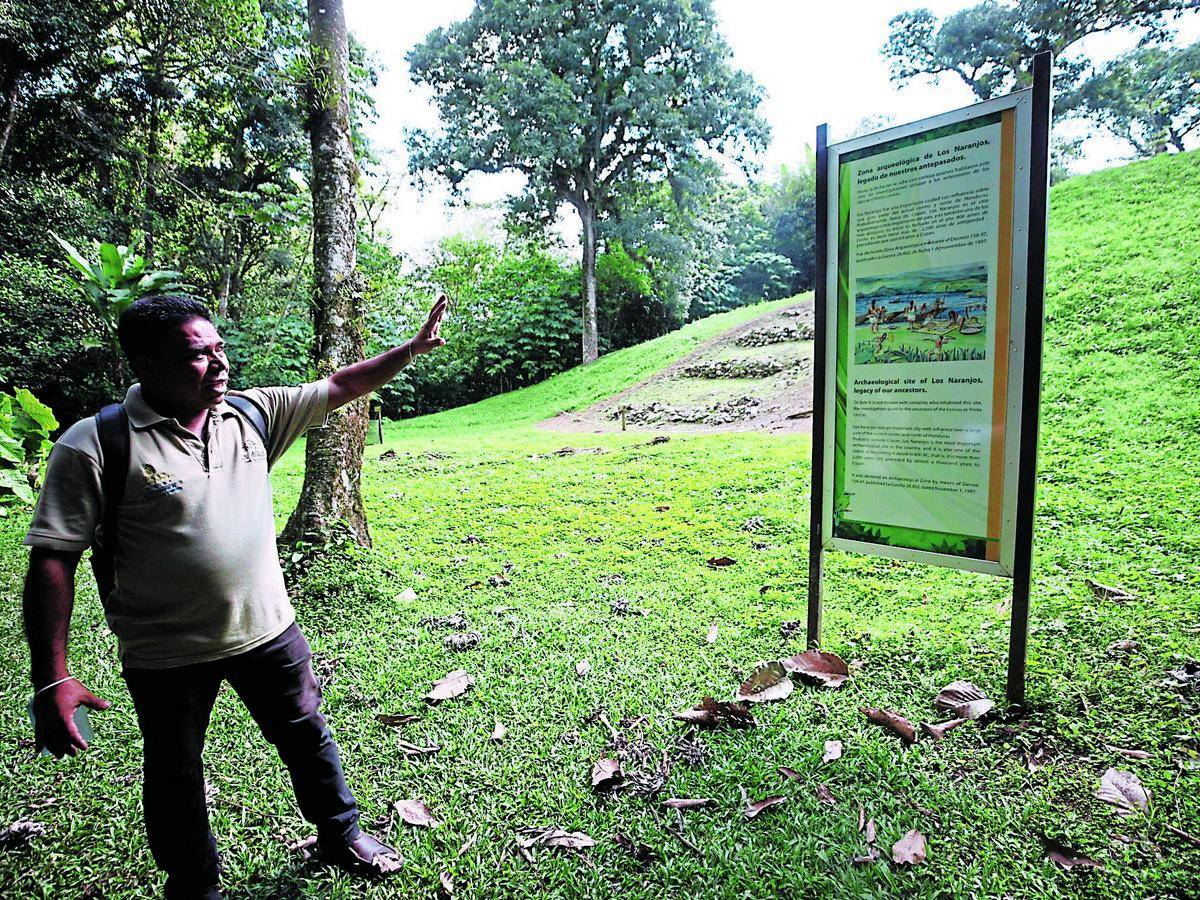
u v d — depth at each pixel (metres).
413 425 16.97
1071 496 4.92
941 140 2.76
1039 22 21.62
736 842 2.04
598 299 24.88
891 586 3.99
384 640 3.59
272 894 1.92
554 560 4.88
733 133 22.78
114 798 2.36
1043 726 2.50
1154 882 1.80
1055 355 7.85
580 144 21.88
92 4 12.13
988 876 1.86
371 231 22.91
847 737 2.52
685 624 3.64
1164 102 25.45
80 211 12.88
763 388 12.85
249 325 15.97
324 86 4.75
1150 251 9.85
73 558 1.59
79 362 13.70
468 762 2.47
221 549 1.72
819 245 3.13
